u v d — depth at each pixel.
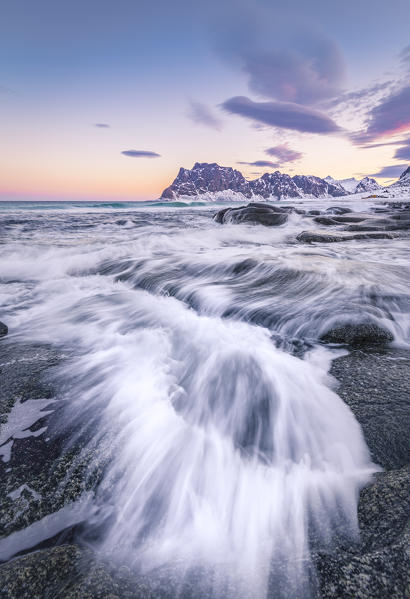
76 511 1.54
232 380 2.62
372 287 4.34
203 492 1.63
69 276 7.06
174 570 1.21
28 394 2.42
